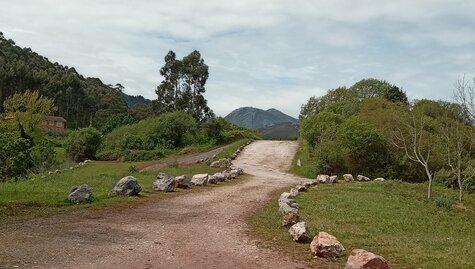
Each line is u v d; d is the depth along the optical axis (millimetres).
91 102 118625
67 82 113625
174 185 21031
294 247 10742
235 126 77062
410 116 37406
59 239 10281
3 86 101125
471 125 31438
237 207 17141
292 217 13422
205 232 12156
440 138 34531
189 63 79625
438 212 19516
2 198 15211
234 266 8898
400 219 16859
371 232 13797
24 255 8688
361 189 23578
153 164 42781
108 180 25453
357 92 63375
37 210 13875
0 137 19438
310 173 36469
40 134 45156
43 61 138125
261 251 10250
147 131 60969
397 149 35500
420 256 10203
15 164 19453
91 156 53875
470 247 11984
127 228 12062
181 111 67250
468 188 29688
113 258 8922
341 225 14641
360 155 35594
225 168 35750
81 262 8500
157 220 13586
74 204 15320
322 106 66562
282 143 59250
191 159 46281
